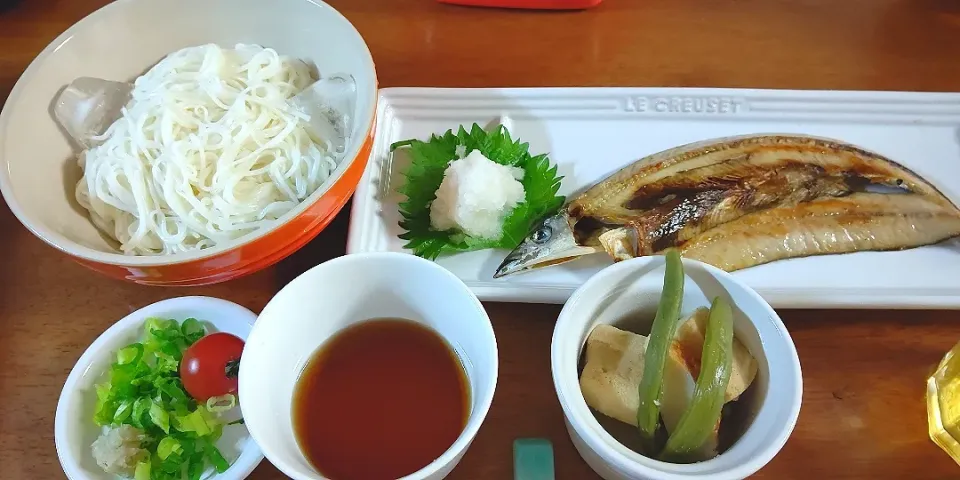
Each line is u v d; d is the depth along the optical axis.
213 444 0.27
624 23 0.40
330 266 0.24
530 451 0.26
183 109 0.32
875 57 0.38
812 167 0.33
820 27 0.40
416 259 0.24
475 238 0.32
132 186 0.31
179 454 0.26
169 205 0.31
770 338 0.23
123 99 0.33
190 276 0.27
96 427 0.28
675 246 0.31
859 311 0.30
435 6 0.41
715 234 0.31
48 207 0.30
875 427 0.28
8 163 0.28
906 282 0.30
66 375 0.30
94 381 0.28
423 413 0.26
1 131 0.28
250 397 0.23
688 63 0.39
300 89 0.34
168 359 0.28
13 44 0.39
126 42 0.33
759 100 0.36
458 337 0.26
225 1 0.34
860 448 0.27
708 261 0.31
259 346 0.23
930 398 0.28
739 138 0.35
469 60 0.39
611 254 0.31
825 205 0.32
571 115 0.36
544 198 0.33
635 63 0.39
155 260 0.26
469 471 0.27
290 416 0.25
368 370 0.27
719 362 0.22
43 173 0.30
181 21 0.34
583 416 0.22
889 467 0.27
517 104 0.36
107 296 0.32
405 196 0.34
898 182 0.32
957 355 0.28
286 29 0.34
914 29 0.39
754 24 0.40
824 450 0.27
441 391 0.26
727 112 0.36
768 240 0.31
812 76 0.38
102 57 0.33
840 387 0.28
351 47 0.32
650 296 0.25
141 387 0.28
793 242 0.31
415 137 0.36
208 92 0.33
